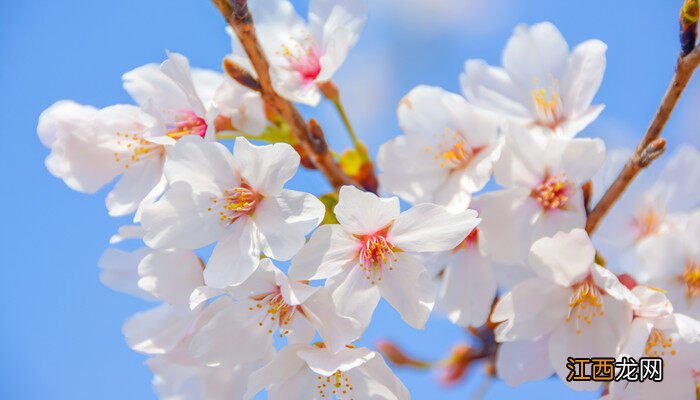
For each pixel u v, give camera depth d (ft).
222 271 1.38
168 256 1.41
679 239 1.42
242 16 1.37
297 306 1.38
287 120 1.41
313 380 1.40
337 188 1.43
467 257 1.45
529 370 1.43
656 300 1.38
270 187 1.38
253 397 1.38
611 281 1.38
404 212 1.37
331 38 1.43
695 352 1.39
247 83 1.40
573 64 1.45
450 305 1.45
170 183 1.38
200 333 1.38
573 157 1.41
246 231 1.39
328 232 1.37
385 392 1.39
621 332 1.40
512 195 1.42
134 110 1.45
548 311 1.41
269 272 1.37
